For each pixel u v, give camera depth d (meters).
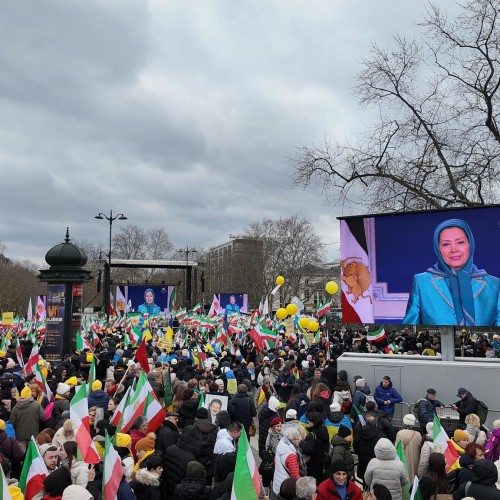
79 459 6.88
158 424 8.15
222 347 22.45
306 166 24.28
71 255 24.42
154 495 6.26
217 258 111.56
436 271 14.79
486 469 5.94
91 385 10.38
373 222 15.55
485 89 21.19
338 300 93.12
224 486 6.24
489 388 13.12
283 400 14.34
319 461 7.95
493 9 21.14
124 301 44.50
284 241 82.12
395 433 9.58
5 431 7.84
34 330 29.47
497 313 14.06
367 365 14.10
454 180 22.11
